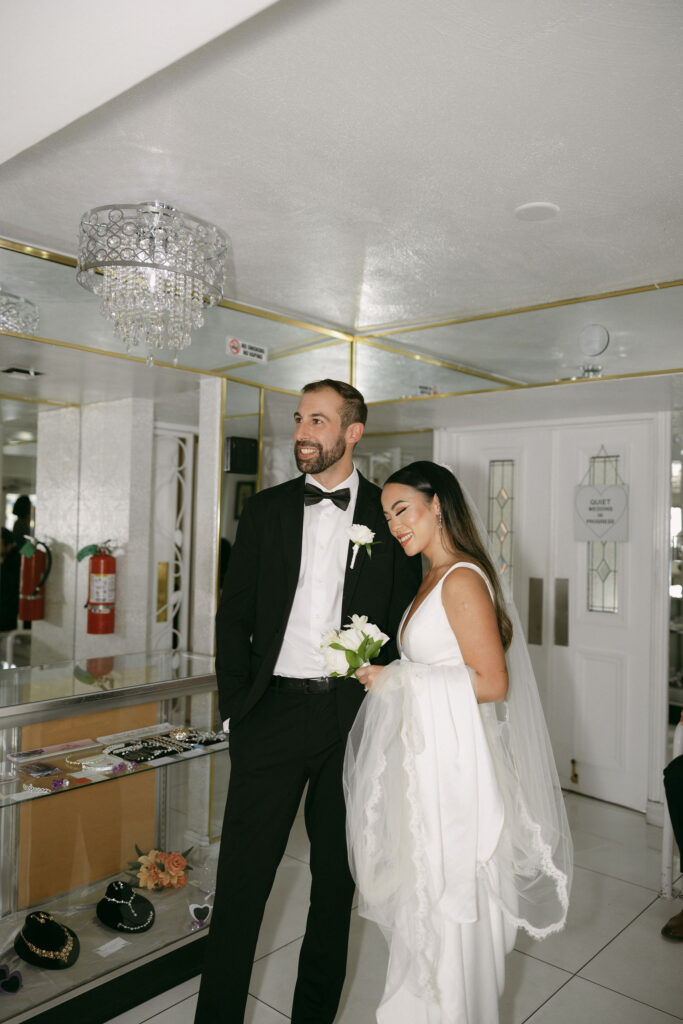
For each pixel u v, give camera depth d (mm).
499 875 1843
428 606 1894
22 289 3025
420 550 1982
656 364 3418
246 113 2055
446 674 1784
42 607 4340
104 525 4395
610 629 4363
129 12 1336
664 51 1738
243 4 1296
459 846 1742
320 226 2885
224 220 2846
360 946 2750
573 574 4527
